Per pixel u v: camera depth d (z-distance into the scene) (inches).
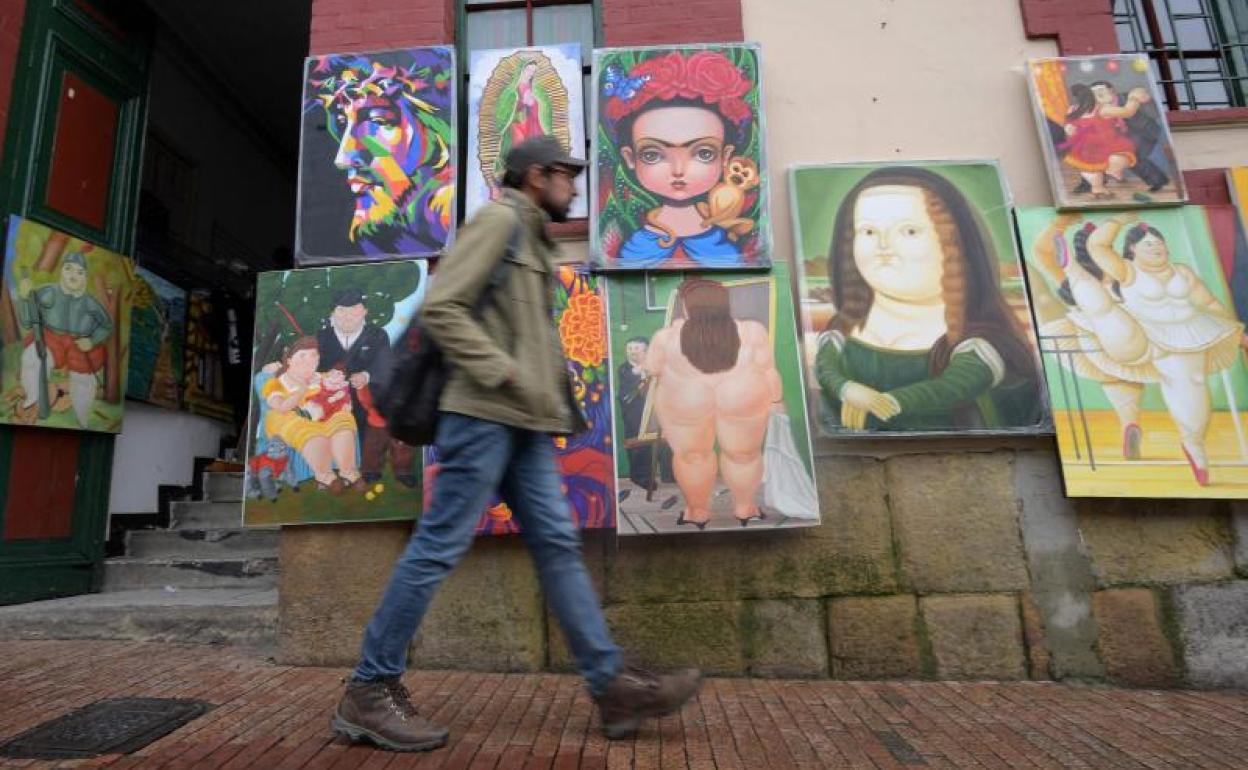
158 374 228.8
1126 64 149.9
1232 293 138.0
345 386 138.5
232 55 293.4
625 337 138.3
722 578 133.4
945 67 155.2
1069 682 128.7
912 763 92.1
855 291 140.6
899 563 133.5
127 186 205.8
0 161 167.9
